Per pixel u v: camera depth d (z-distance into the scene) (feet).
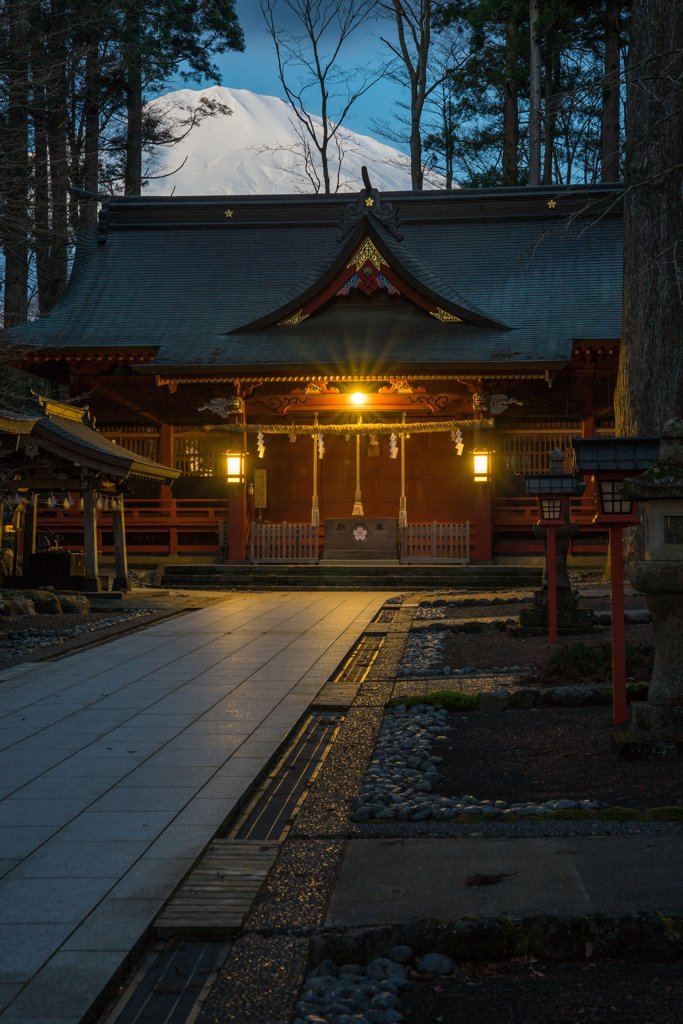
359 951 12.46
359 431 83.71
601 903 12.97
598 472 23.35
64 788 20.61
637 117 59.57
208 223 106.22
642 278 60.39
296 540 82.48
